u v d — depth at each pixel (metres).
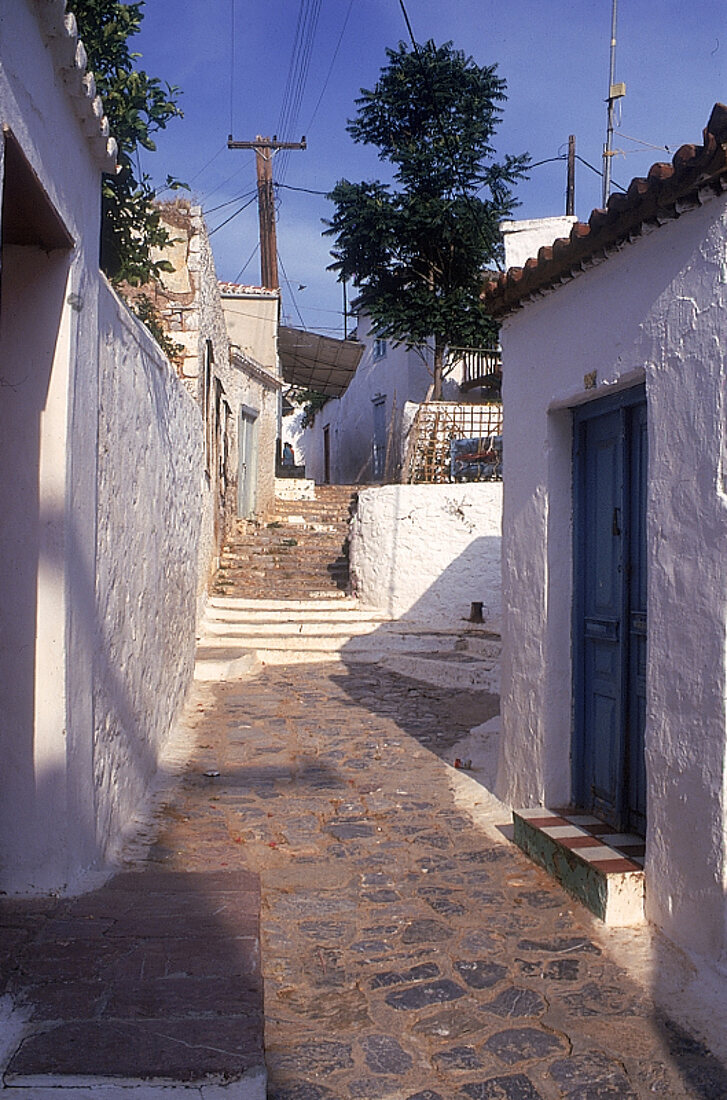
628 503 4.59
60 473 3.63
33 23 3.10
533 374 5.30
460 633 12.48
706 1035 3.17
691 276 3.74
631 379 4.26
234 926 3.45
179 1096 2.41
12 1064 2.47
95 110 3.68
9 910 3.53
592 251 4.39
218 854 4.82
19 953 3.16
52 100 3.34
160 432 6.68
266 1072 2.69
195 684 10.10
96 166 4.12
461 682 10.43
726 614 3.49
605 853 4.32
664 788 3.87
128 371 5.19
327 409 30.22
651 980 3.54
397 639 12.15
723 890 3.46
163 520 6.88
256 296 18.77
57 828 3.70
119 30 5.54
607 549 4.84
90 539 4.08
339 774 6.62
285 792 6.12
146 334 5.87
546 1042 3.14
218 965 3.10
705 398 3.62
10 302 3.66
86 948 3.21
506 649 5.72
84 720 3.97
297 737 7.77
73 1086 2.40
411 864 4.81
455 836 5.26
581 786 5.12
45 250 3.69
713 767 3.53
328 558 15.38
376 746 7.49
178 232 11.10
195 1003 2.83
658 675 3.92
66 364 3.66
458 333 18.52
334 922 4.09
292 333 19.81
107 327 4.54
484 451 14.68
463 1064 3.02
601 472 4.91
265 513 18.05
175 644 7.79
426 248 18.38
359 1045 3.12
